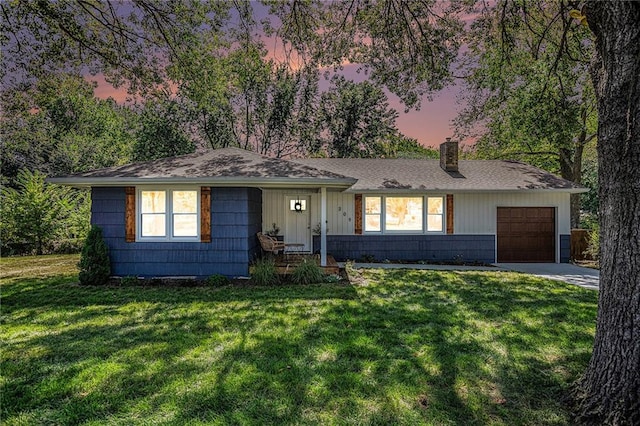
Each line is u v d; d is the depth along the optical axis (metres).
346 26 6.89
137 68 8.80
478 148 18.06
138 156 21.00
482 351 3.81
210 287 7.23
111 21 8.08
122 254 8.08
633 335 2.40
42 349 3.87
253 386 3.03
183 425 2.50
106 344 4.02
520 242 11.60
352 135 25.12
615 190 2.51
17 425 2.55
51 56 8.30
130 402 2.81
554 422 2.54
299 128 24.16
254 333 4.37
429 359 3.59
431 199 11.57
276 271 7.84
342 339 4.14
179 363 3.49
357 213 11.44
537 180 11.75
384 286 7.29
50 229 13.85
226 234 8.11
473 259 11.48
